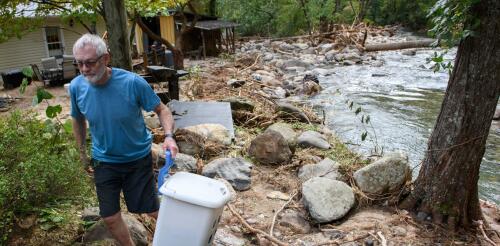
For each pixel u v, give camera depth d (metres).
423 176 4.15
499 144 7.82
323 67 17.33
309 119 8.55
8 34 7.01
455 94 3.80
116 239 2.92
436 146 4.00
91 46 2.40
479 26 3.52
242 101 7.90
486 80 3.63
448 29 3.54
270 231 3.82
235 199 4.43
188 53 19.77
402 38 26.56
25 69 3.28
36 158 3.09
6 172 3.08
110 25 5.67
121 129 2.63
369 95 12.02
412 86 13.23
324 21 26.39
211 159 5.42
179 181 2.54
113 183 2.79
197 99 9.34
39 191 3.10
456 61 3.80
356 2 33.69
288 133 6.04
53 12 7.76
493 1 3.42
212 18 22.14
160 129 5.98
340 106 10.62
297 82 13.23
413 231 3.88
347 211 4.10
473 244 3.77
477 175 3.93
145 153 2.83
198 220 2.42
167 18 19.88
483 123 3.75
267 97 10.27
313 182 4.32
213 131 5.86
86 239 3.18
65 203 3.45
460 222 3.98
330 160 5.12
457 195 3.92
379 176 4.43
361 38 22.86
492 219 4.46
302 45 22.83
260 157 5.38
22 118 3.83
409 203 4.22
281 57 19.12
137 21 10.00
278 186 4.79
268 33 29.05
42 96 3.24
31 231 3.19
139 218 3.63
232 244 3.56
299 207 4.28
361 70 16.38
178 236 2.46
